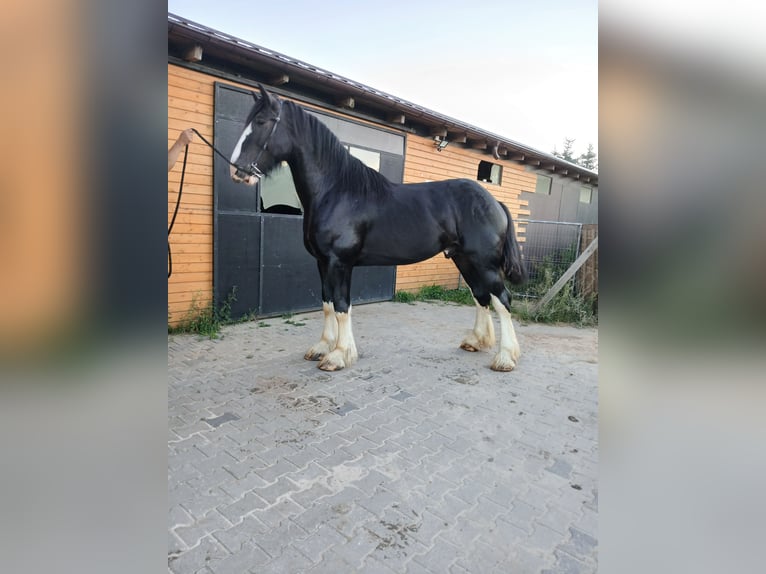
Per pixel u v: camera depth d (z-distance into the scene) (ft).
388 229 10.95
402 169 21.01
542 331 16.51
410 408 9.02
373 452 7.25
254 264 15.99
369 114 18.98
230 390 9.68
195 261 14.52
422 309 20.11
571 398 9.80
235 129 14.78
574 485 6.50
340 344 11.40
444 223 11.26
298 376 10.66
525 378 11.03
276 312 16.90
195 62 13.62
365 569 4.79
